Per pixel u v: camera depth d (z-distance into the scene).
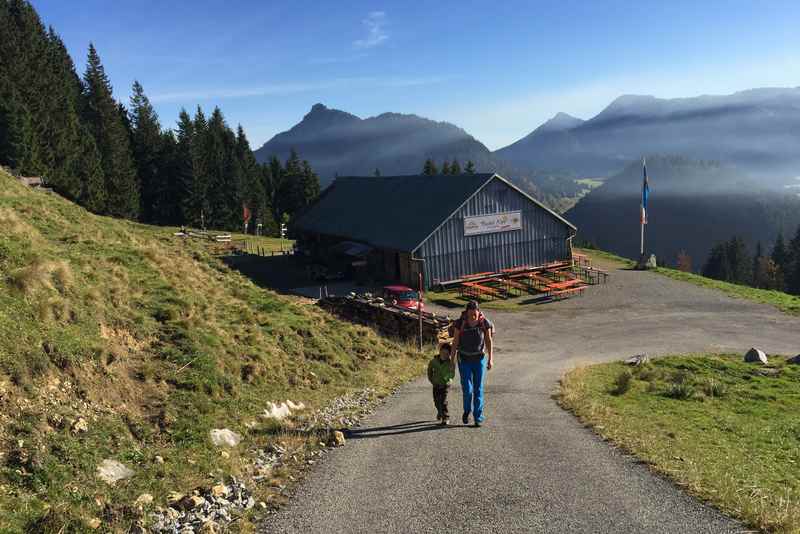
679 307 36.28
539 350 25.92
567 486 6.51
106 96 107.25
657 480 6.73
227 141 139.50
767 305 36.09
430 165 125.31
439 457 7.72
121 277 12.87
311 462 7.70
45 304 8.57
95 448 6.72
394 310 26.69
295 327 16.80
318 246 60.00
